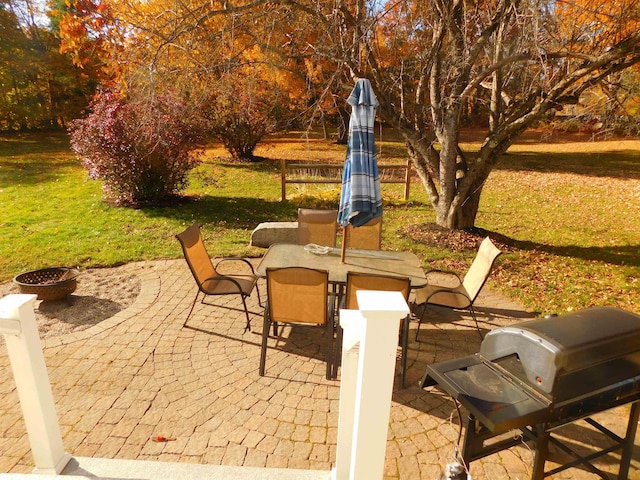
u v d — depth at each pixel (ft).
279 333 15.35
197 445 9.97
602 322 7.48
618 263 23.68
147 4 23.54
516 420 6.33
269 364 13.39
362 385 6.60
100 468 8.86
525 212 35.76
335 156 65.67
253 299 18.21
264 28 21.85
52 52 82.12
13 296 7.84
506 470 9.48
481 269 15.55
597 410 7.41
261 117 53.78
